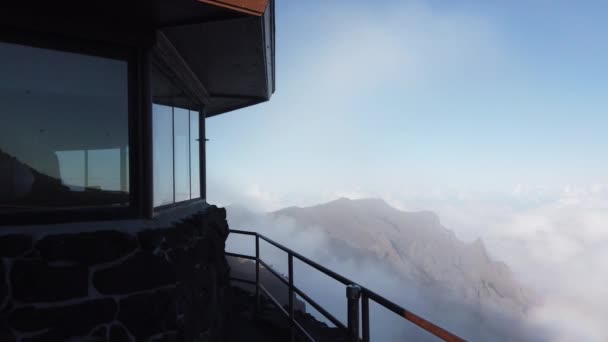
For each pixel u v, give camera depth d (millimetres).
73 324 2082
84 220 2320
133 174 2523
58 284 2057
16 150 2209
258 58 3533
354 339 1959
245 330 4480
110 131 2479
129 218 2471
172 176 3436
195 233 3211
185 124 4043
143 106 2562
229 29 2795
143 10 2322
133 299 2256
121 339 2205
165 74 3215
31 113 2256
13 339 1950
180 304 2564
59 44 2299
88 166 2404
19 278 1983
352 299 1956
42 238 2061
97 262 2164
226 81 4406
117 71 2508
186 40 3021
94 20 2346
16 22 2133
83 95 2402
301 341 4086
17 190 2178
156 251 2383
